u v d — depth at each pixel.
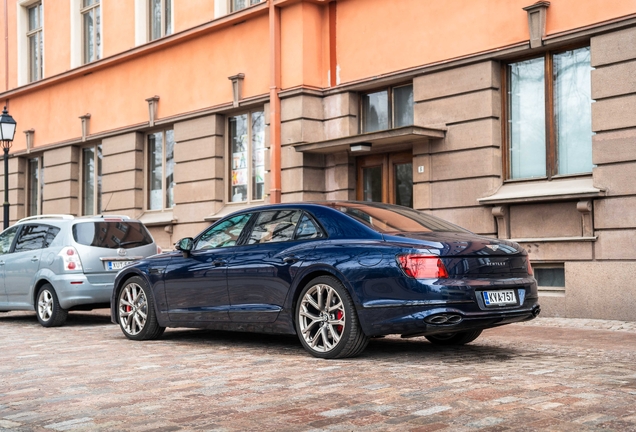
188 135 16.48
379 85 13.29
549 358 6.77
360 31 13.51
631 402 4.75
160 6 17.77
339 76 13.88
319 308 6.92
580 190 10.31
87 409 4.88
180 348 7.93
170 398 5.18
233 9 15.94
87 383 5.83
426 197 12.26
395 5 12.92
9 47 22.66
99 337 9.26
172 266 8.38
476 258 6.46
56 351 7.89
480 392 5.09
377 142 12.55
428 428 4.17
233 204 15.77
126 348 8.02
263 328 7.39
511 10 11.30
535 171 11.35
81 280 10.73
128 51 17.86
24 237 11.66
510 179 11.57
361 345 6.73
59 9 20.72
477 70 11.69
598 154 10.26
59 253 10.82
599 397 4.89
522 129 11.52
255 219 7.81
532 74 11.41
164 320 8.49
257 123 15.38
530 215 11.03
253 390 5.39
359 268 6.59
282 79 14.31
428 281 6.24
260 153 15.29
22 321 12.03
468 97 11.78
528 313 6.71
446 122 12.06
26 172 22.17
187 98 16.55
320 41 14.17
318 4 14.14
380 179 13.45
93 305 11.02
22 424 4.51
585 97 10.79
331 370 6.18
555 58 11.12
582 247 10.41
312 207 7.36
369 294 6.51
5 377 6.22
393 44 12.95
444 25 12.17
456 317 6.23
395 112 13.25
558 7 10.76
